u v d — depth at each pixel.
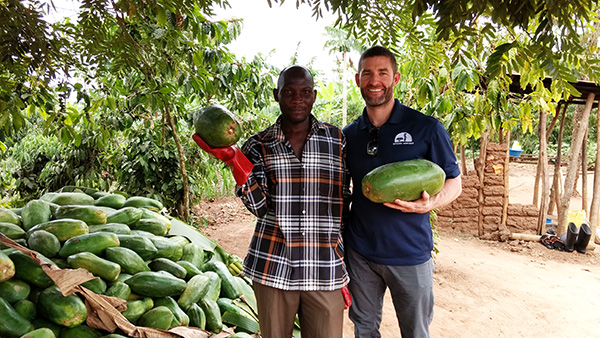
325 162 2.03
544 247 7.16
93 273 2.09
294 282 1.95
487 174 7.82
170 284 2.28
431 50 1.28
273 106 8.08
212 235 7.76
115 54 1.32
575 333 4.18
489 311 4.61
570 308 4.75
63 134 2.84
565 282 5.57
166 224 2.85
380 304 2.52
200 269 2.80
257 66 4.84
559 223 7.45
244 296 2.84
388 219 2.25
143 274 2.24
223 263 3.06
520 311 4.64
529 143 20.05
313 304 1.99
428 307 2.38
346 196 2.35
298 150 2.04
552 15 0.88
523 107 4.43
